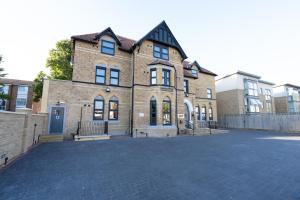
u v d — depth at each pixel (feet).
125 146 32.37
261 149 30.86
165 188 13.69
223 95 95.66
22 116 24.53
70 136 42.19
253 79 94.84
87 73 46.91
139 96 50.37
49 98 41.52
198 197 12.11
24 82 88.12
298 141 41.32
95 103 47.21
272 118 71.31
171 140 41.04
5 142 18.78
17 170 17.78
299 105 112.88
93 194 12.44
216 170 18.66
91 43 48.83
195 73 78.95
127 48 55.26
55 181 14.92
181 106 57.57
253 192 13.10
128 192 12.85
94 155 24.99
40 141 36.14
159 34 57.41
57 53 73.51
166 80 53.11
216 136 51.03
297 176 16.92
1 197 11.71
